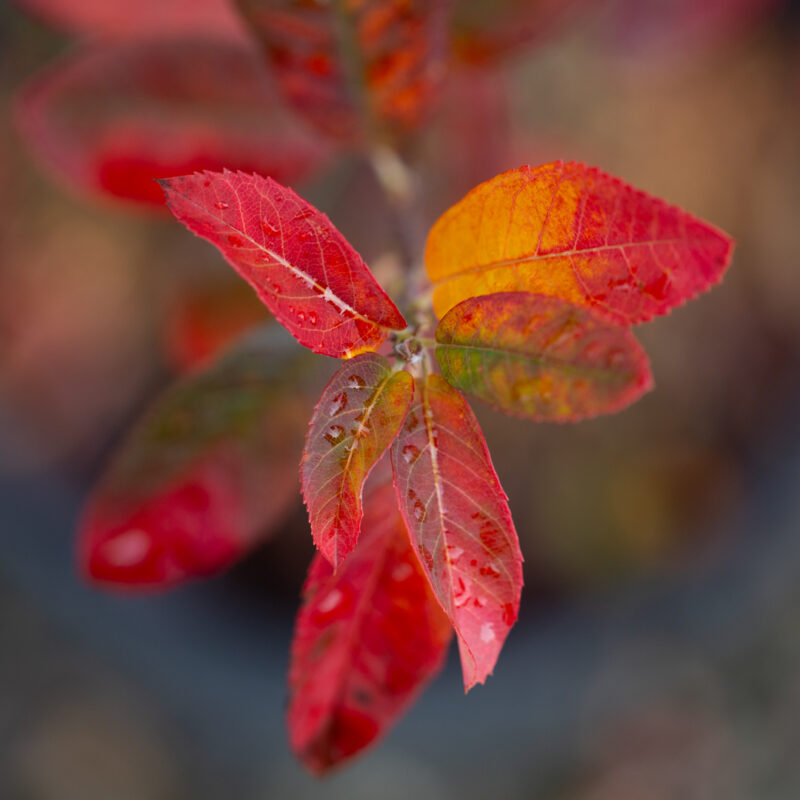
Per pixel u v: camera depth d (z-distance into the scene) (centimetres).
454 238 42
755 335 99
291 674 44
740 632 100
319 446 40
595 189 41
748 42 103
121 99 51
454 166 59
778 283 100
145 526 49
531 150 76
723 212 101
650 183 100
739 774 105
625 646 96
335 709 45
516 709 89
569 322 41
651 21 68
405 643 44
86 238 99
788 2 103
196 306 64
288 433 49
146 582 49
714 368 98
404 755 107
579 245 41
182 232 82
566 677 90
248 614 89
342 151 52
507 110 70
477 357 41
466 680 41
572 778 106
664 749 105
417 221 51
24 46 91
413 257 49
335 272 41
